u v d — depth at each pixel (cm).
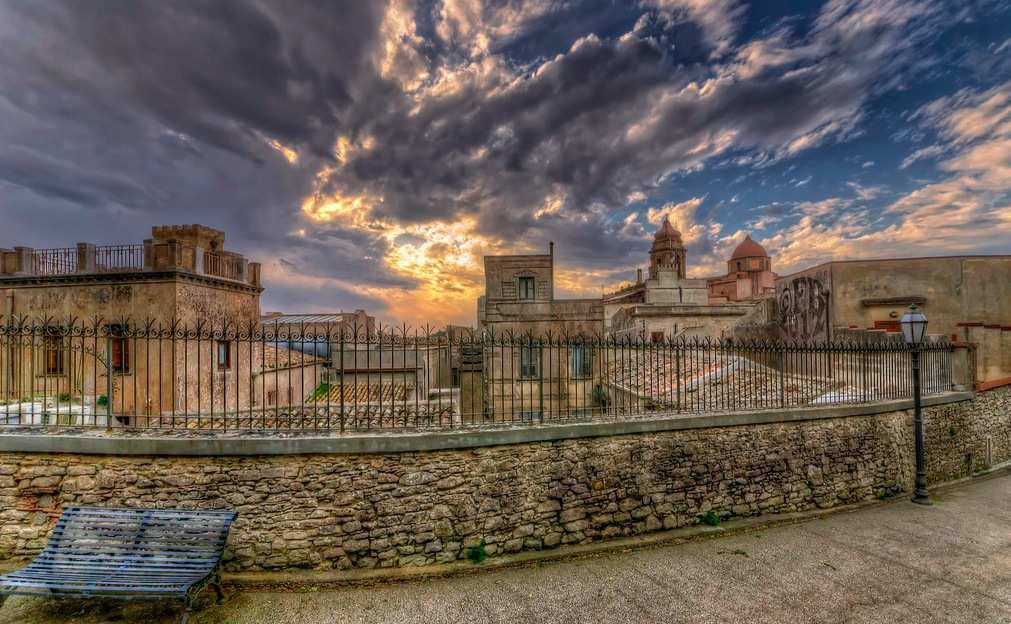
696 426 753
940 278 1515
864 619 495
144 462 575
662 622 491
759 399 910
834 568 611
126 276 1310
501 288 2364
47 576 469
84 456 577
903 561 631
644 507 716
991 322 1458
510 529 645
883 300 1547
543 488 664
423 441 613
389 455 607
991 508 850
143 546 516
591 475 689
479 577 589
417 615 502
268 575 568
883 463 914
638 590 556
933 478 1025
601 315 2067
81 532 520
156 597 447
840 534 726
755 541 700
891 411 938
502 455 648
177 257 1310
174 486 573
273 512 580
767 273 4928
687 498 743
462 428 656
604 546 671
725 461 771
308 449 584
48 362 1281
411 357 1485
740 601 532
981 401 1155
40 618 477
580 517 679
